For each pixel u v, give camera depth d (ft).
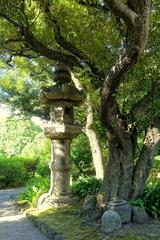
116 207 19.94
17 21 22.04
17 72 49.14
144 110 22.16
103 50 21.59
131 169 22.00
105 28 21.16
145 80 20.68
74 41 22.21
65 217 22.45
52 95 26.55
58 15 21.31
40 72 41.24
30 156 63.57
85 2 19.75
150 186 25.11
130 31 15.69
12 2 20.99
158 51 20.21
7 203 33.30
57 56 23.43
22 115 56.75
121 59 17.04
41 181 32.96
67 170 27.22
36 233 21.44
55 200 26.25
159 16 19.93
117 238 17.58
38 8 22.13
